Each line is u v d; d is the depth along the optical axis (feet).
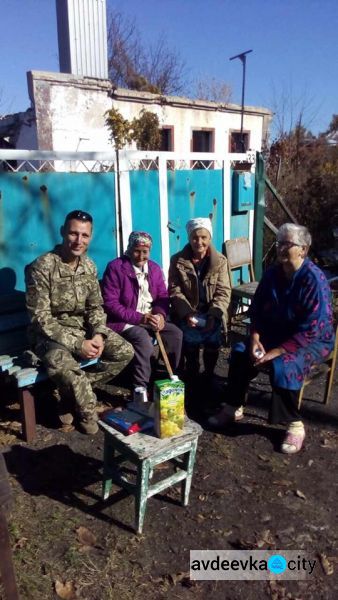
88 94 27.96
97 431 11.19
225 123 38.34
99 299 11.51
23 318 11.96
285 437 10.82
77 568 7.51
